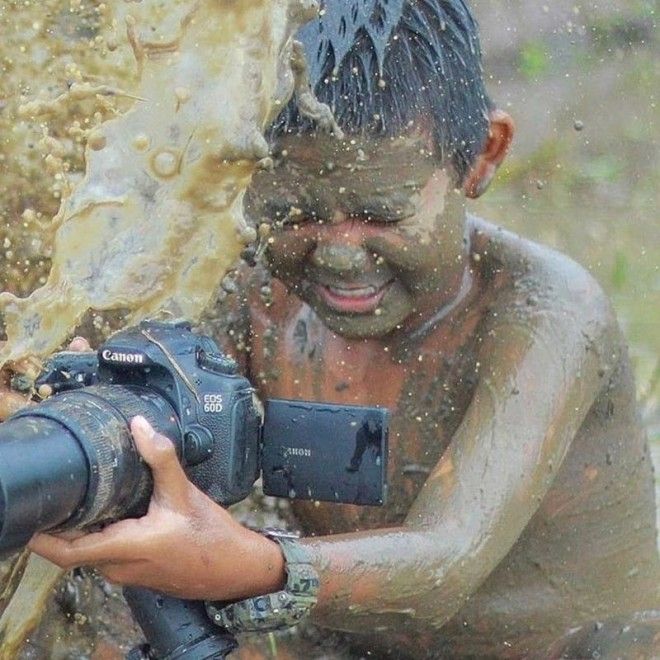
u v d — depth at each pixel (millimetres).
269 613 6422
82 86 6879
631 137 16984
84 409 5789
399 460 8078
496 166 8047
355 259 7262
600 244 15328
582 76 17359
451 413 7973
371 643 8406
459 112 7664
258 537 6395
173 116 6609
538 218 15664
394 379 8047
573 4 17766
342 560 6762
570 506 8367
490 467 7336
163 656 6418
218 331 8195
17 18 8102
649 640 8797
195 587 6227
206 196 6586
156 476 5965
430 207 7449
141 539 5973
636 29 17578
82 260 6652
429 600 7027
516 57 17469
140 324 6324
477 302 7973
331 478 6562
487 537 7180
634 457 8625
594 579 8547
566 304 7859
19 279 7961
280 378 8227
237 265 7848
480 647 8445
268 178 7191
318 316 7648
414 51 7520
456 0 7832
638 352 13164
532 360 7641
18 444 5457
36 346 6695
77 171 8000
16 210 7980
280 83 6566
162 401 6109
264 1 6574
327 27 7379
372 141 7266
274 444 6578
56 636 7824
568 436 7621
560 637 8516
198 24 6637
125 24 6906
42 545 5957
